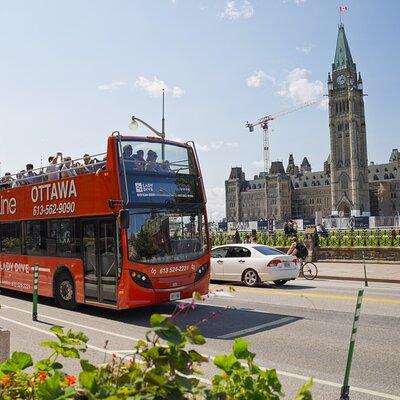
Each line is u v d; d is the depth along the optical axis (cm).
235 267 1830
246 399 252
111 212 1106
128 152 1139
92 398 228
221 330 998
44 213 1390
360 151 19825
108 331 1006
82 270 1224
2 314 1238
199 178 1244
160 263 1114
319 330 977
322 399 570
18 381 290
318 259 3172
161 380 235
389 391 599
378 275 2200
